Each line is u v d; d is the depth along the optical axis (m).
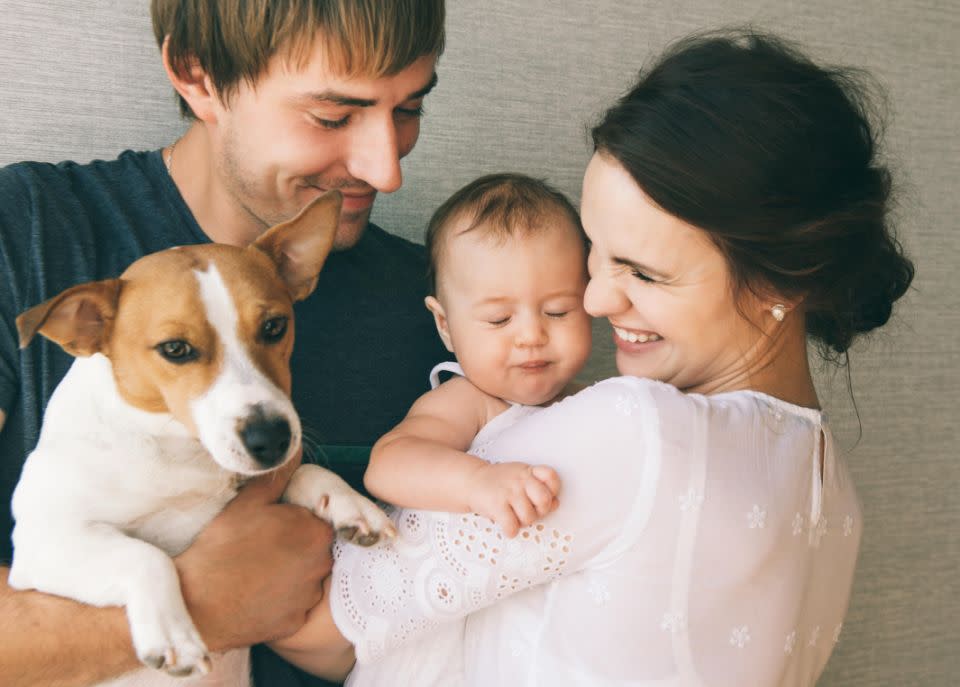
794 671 1.11
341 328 1.57
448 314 1.41
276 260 1.36
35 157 1.66
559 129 2.01
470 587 1.04
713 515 0.99
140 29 1.71
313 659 1.30
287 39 1.22
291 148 1.33
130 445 1.23
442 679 1.17
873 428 2.28
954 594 2.35
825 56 2.22
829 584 1.16
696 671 1.01
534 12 1.97
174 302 1.23
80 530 1.16
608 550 1.00
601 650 1.00
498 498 1.00
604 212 1.09
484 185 1.43
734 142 1.01
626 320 1.16
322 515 1.26
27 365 1.31
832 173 1.05
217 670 1.26
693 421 1.00
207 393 1.22
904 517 2.32
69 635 1.08
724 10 2.14
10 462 1.30
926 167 2.32
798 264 1.05
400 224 1.91
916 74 2.31
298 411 1.52
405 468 1.16
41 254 1.34
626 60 2.06
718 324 1.10
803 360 1.18
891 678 2.32
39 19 1.64
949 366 2.34
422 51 1.29
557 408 1.08
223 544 1.18
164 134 1.74
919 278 2.31
